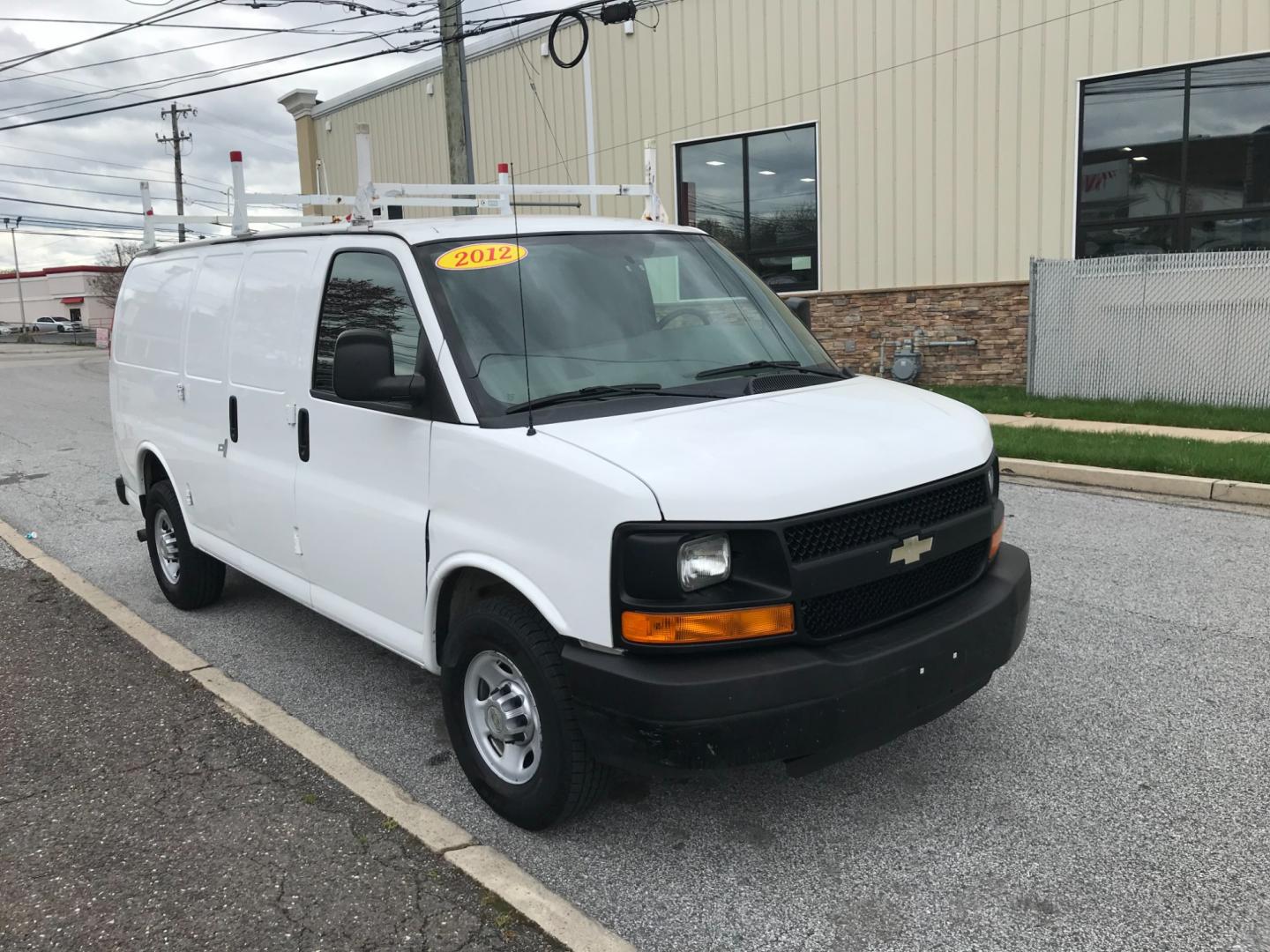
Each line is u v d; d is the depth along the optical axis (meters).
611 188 6.02
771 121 16.50
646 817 3.65
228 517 5.18
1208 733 4.18
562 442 3.24
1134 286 12.88
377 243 4.03
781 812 3.66
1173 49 13.10
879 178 15.52
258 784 3.92
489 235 4.01
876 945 2.91
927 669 3.24
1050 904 3.07
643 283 4.18
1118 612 5.65
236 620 6.03
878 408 3.76
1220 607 5.67
